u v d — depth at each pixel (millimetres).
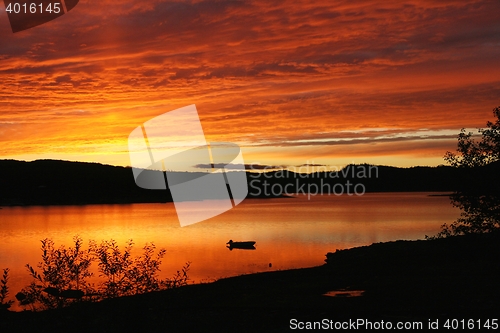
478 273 18578
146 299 10203
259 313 12133
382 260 26328
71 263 10070
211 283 20109
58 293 9953
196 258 36438
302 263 33656
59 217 99625
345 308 12633
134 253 34406
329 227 71188
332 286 17203
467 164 23719
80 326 9102
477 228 23562
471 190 23578
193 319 11031
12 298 18438
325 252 41531
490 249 23078
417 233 59969
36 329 9266
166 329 9828
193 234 62781
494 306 12367
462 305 12539
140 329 9305
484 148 23609
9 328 9547
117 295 10195
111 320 9289
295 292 15914
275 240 53469
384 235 57938
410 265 22828
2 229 72438
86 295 10031
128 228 73188
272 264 33219
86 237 58938
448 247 25953
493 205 23297
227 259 35938
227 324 10875
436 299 13414
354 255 32812
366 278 19031
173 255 38312
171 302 11031
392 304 12953
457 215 92875
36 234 64000
